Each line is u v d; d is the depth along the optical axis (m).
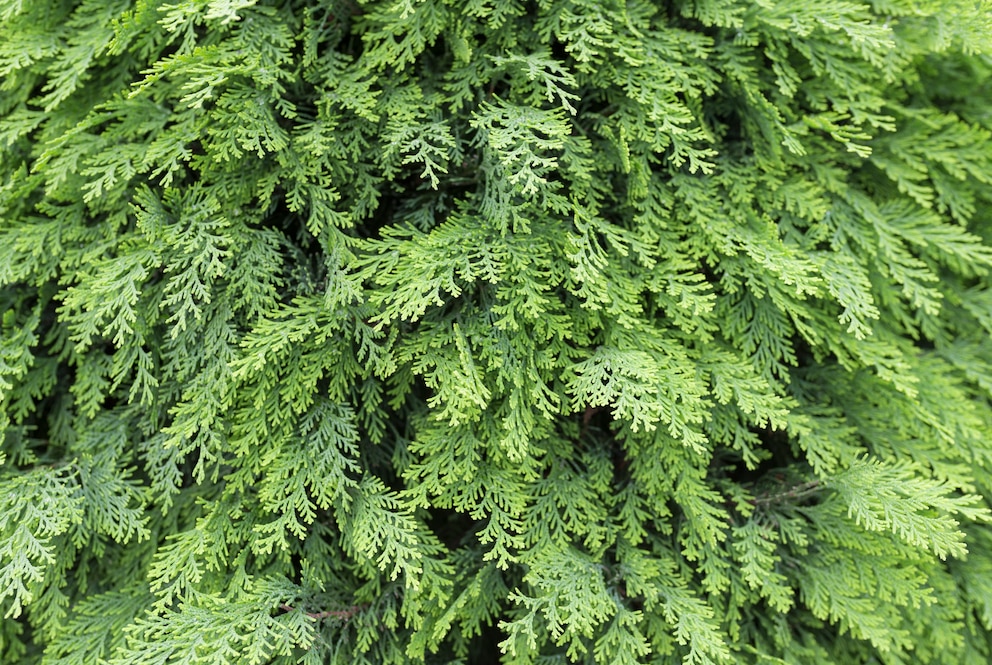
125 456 1.10
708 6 1.09
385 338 1.08
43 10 1.10
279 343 1.04
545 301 1.05
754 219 1.10
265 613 1.05
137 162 1.07
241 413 1.07
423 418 1.10
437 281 1.04
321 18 1.09
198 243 1.05
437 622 1.07
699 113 1.10
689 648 1.11
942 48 1.10
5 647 1.12
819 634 1.16
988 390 1.18
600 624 1.09
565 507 1.12
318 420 1.09
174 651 1.05
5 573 1.05
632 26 1.08
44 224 1.10
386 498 1.07
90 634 1.10
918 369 1.15
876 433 1.14
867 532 1.11
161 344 1.10
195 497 1.11
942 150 1.14
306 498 1.06
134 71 1.11
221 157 1.04
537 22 1.07
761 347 1.11
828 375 1.15
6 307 1.12
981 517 1.05
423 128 1.06
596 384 1.05
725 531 1.13
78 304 1.07
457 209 1.10
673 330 1.10
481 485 1.09
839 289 1.08
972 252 1.11
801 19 1.09
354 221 1.09
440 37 1.11
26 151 1.12
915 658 1.16
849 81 1.11
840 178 1.14
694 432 1.05
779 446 1.17
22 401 1.11
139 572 1.12
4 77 1.12
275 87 1.05
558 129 1.03
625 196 1.11
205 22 1.07
